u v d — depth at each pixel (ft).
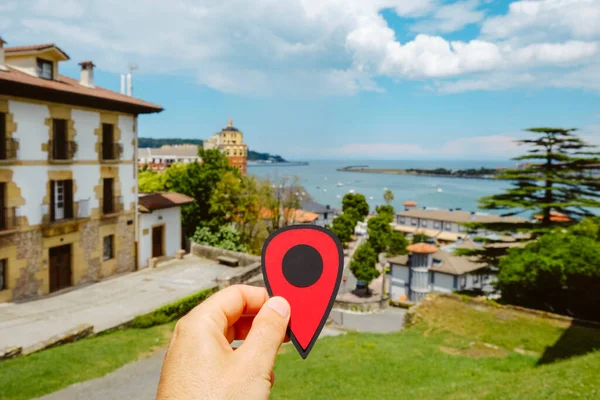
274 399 29.99
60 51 62.28
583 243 59.98
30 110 56.44
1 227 54.75
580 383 26.66
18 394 30.58
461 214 280.31
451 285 150.61
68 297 59.16
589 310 59.93
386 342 46.24
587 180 85.81
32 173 57.21
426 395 28.84
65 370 35.27
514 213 87.56
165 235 83.92
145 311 53.52
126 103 69.21
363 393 30.60
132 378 34.81
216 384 4.33
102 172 68.59
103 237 69.62
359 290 137.69
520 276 61.93
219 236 96.32
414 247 153.48
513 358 40.60
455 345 45.32
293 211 132.05
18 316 50.26
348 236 172.76
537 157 90.84
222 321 5.10
